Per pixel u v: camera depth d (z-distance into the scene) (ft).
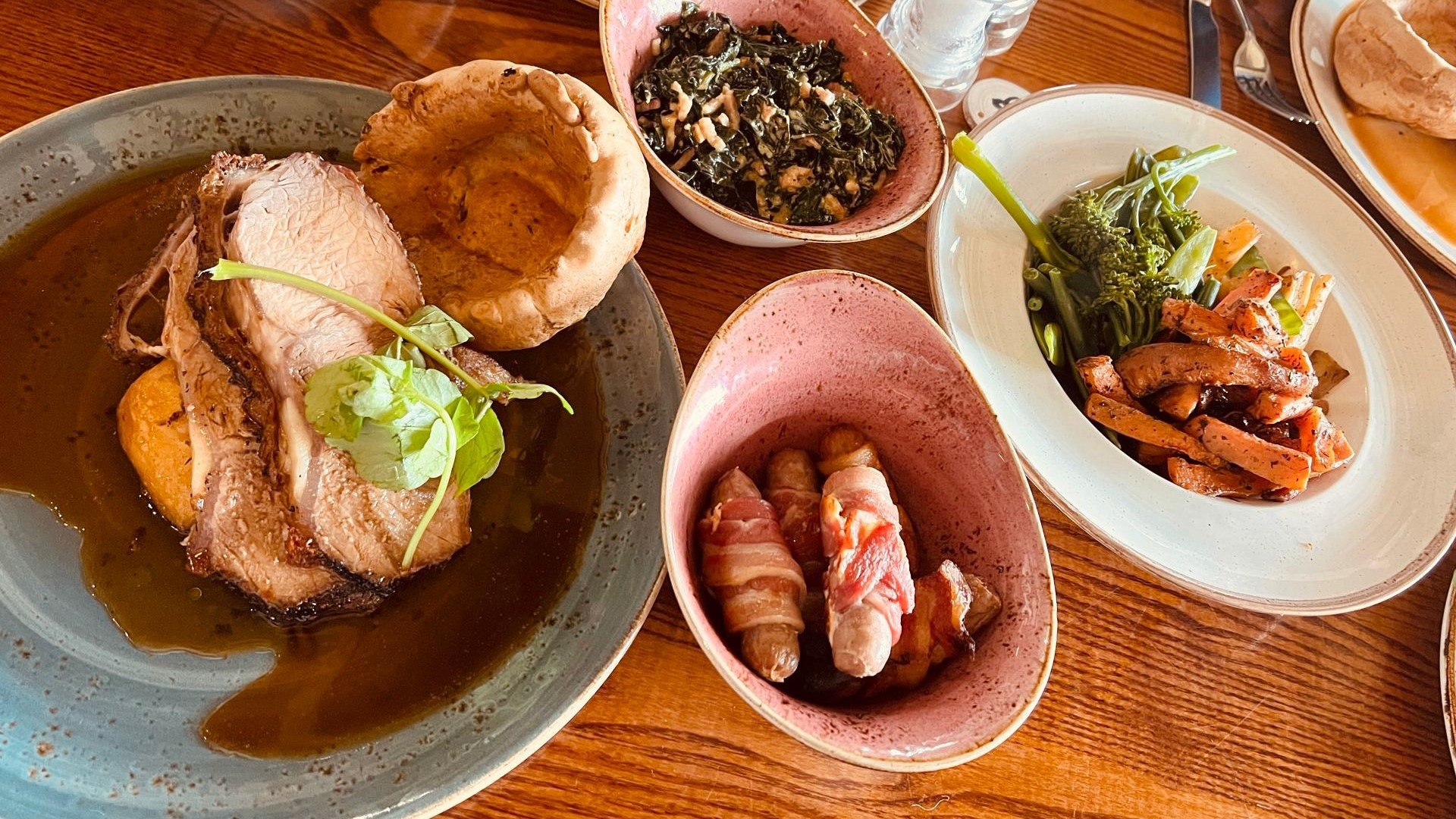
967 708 0.92
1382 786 1.17
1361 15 1.66
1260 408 1.28
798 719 0.84
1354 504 1.30
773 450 1.14
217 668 0.93
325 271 1.00
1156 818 1.09
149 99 1.11
